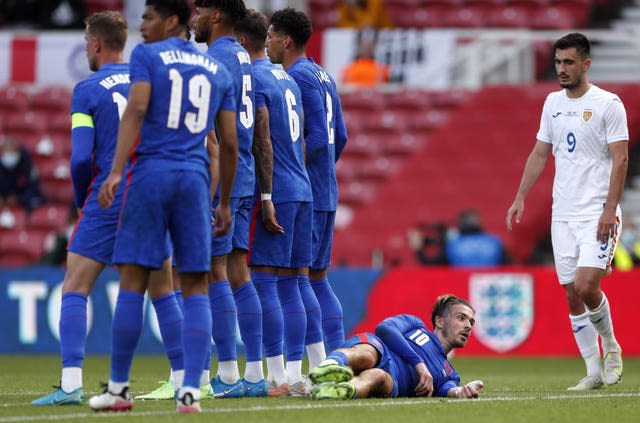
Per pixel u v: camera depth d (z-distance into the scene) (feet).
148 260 66.08
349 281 163.53
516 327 159.84
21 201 202.08
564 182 95.40
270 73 84.89
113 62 78.13
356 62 215.92
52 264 181.16
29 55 220.84
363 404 72.02
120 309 66.95
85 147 74.59
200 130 67.82
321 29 244.01
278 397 80.18
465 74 214.90
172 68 67.00
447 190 206.90
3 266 199.62
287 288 85.56
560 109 95.55
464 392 79.36
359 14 242.78
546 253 199.00
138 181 65.98
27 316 164.66
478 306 160.76
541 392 90.27
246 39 86.38
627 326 158.81
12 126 220.43
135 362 146.92
